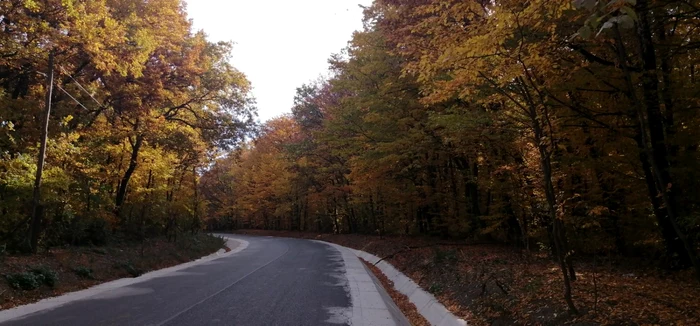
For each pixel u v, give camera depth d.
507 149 12.96
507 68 6.83
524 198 12.47
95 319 7.76
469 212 20.22
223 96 26.06
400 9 13.16
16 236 14.69
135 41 16.30
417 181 22.84
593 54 9.38
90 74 18.98
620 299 6.57
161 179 25.39
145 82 20.66
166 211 27.36
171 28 20.70
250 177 60.03
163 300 9.76
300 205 51.97
